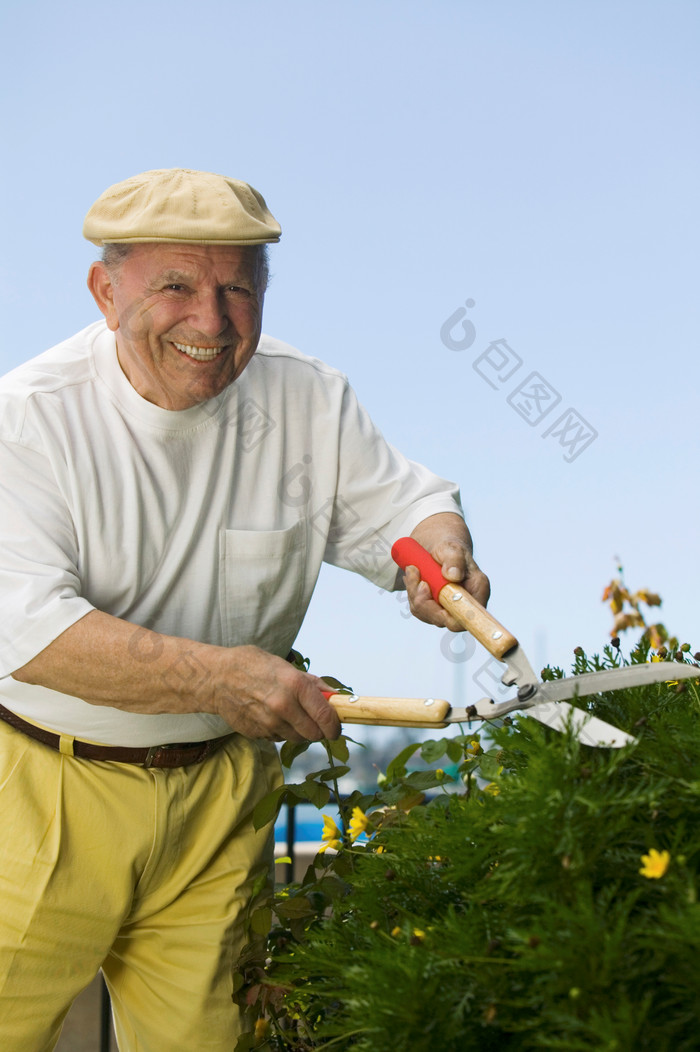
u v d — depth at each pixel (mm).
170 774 1629
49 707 1535
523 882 957
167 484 1579
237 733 1740
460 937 964
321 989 1132
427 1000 921
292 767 1860
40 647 1386
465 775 1391
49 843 1538
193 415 1564
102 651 1369
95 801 1569
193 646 1367
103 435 1541
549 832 949
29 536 1451
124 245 1438
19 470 1472
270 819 1611
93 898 1568
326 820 1555
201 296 1422
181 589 1643
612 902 956
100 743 1575
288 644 1812
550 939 885
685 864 946
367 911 1125
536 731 1093
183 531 1607
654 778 1050
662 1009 862
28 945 1529
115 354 1577
